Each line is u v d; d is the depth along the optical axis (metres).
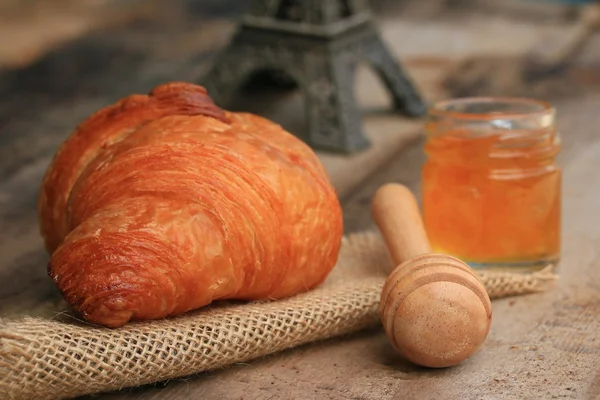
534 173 0.50
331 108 0.71
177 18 1.11
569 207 0.58
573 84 0.82
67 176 0.47
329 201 0.47
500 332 0.48
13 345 0.42
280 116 0.78
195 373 0.45
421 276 0.44
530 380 0.45
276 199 0.45
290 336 0.46
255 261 0.45
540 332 0.48
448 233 0.50
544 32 1.00
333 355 0.47
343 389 0.44
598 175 0.62
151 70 0.90
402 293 0.44
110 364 0.43
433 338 0.44
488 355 0.46
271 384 0.45
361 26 0.75
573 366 0.45
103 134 0.47
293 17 0.75
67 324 0.44
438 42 0.98
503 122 0.49
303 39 0.73
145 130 0.46
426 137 0.52
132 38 1.02
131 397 0.44
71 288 0.43
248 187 0.45
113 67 0.91
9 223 0.61
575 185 0.61
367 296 0.47
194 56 0.94
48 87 0.85
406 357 0.45
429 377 0.45
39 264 0.56
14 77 0.88
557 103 0.77
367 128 0.76
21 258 0.56
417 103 0.79
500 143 0.49
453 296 0.44
